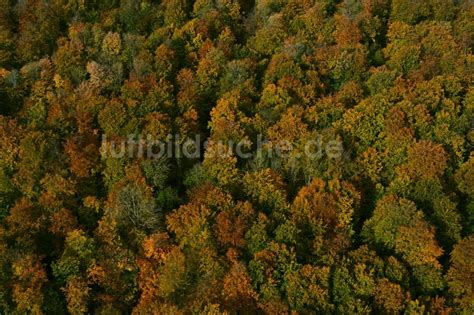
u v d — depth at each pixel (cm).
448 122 8188
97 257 6944
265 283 6241
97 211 7644
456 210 7081
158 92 8931
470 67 9106
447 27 9888
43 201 7569
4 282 6669
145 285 6762
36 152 8050
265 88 8875
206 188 7381
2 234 7156
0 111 9338
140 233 7131
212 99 9319
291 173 7838
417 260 6550
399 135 7856
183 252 6831
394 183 7400
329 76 9625
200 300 6197
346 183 7306
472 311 6194
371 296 6153
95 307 6825
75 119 8744
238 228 6831
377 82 8981
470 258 6388
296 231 6738
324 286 6153
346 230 6969
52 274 6962
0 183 7906
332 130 7988
